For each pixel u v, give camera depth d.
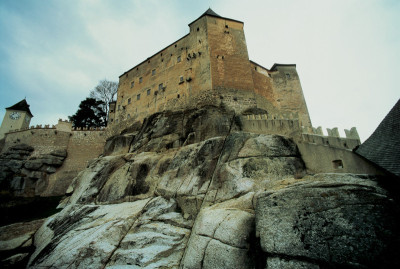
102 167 23.34
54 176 31.84
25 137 34.78
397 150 9.52
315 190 8.57
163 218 14.18
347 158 12.62
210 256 9.19
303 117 29.77
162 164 19.56
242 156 15.18
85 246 12.55
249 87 25.34
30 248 16.73
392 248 5.97
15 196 28.03
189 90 25.91
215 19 28.59
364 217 6.95
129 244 12.27
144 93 31.61
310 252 6.87
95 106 46.38
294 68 33.03
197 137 20.41
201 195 14.62
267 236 7.91
